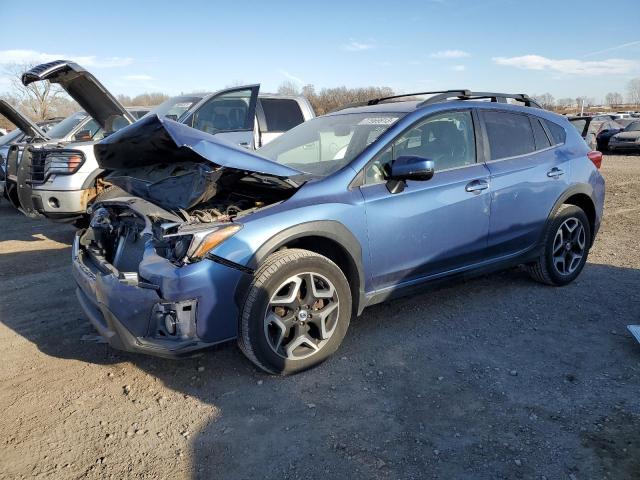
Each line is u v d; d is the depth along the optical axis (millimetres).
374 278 3676
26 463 2604
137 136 3529
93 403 3127
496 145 4375
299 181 3490
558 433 2719
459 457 2562
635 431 2711
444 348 3707
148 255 3117
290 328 3320
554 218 4637
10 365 3613
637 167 15828
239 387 3262
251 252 3104
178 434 2814
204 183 3236
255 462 2578
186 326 3018
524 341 3791
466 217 4039
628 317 4156
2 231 8258
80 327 4238
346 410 2986
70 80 5754
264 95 8492
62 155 6484
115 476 2502
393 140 3830
